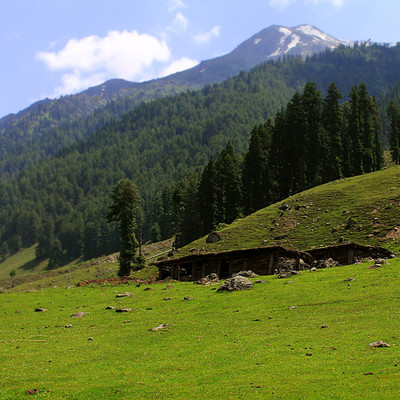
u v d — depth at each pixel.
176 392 15.11
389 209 65.94
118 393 15.61
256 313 27.09
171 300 35.84
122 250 77.31
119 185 77.69
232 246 76.44
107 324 29.62
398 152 131.62
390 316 21.86
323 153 106.38
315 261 45.72
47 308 39.22
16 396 15.91
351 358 16.50
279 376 15.51
